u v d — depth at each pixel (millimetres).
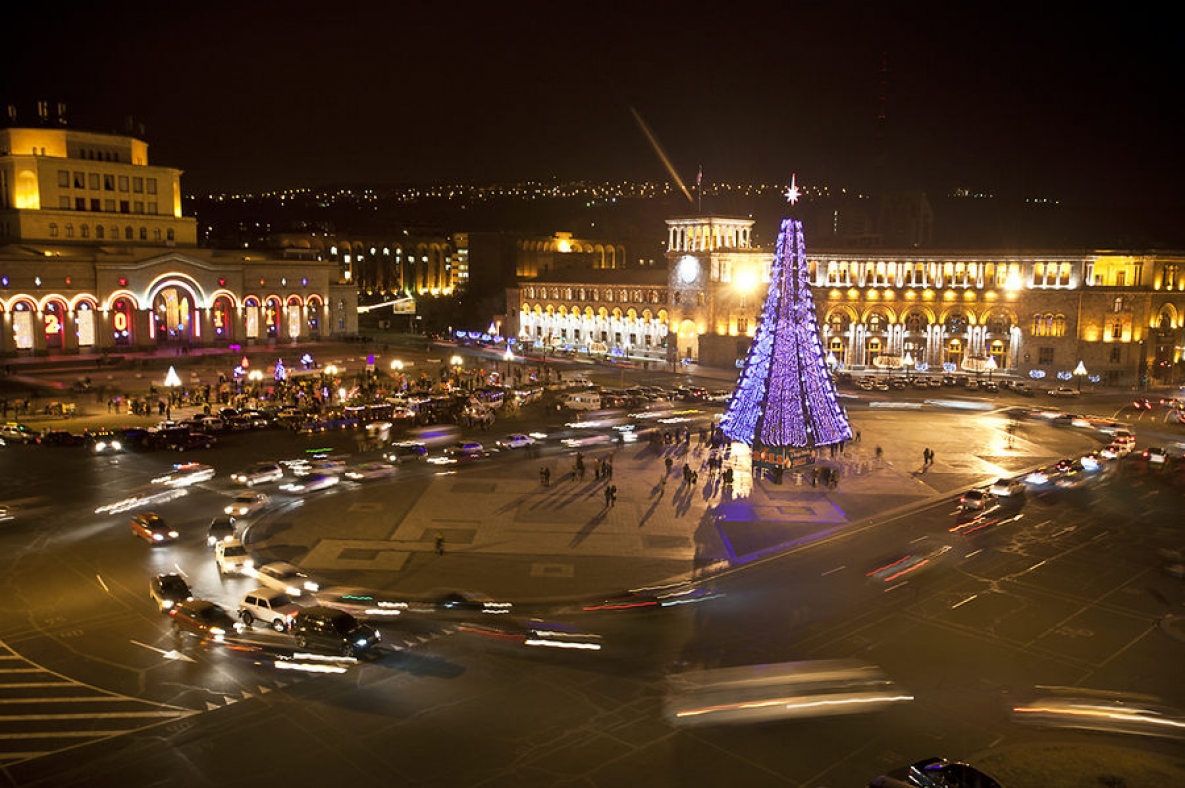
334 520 56500
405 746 29453
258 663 35781
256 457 74625
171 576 42375
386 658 36375
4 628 38844
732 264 144000
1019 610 42438
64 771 27781
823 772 28047
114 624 39406
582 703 32531
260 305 142875
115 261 123812
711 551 51406
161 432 77500
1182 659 37125
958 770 26094
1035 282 132750
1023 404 111500
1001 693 33750
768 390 68875
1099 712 32281
